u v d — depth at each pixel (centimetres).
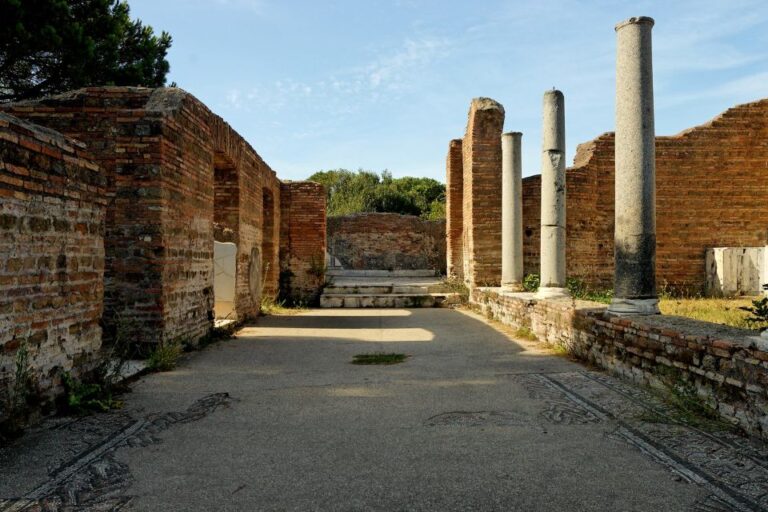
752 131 1567
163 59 1638
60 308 480
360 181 4425
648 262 658
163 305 714
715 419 454
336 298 1594
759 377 412
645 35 664
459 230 1717
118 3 1477
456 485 334
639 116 662
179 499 315
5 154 406
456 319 1251
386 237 2656
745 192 1571
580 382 600
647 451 388
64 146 484
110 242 708
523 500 314
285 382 610
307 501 313
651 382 559
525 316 998
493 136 1491
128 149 712
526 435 425
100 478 344
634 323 593
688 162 1562
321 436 425
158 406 508
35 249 444
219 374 651
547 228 1012
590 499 315
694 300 1339
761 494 320
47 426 442
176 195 760
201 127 863
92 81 1344
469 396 545
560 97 1022
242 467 363
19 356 414
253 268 1280
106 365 567
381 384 600
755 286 1462
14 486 331
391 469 359
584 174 1485
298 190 1688
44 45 1167
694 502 310
